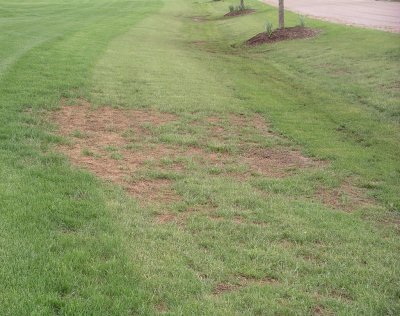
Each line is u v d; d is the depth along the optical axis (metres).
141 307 4.06
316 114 11.41
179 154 8.44
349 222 6.17
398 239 5.84
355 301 4.52
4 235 5.01
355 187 7.47
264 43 21.64
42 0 44.69
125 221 5.71
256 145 9.17
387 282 4.86
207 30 29.08
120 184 6.93
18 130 8.56
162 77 14.17
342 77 14.66
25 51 15.68
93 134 9.02
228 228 5.81
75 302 4.03
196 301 4.26
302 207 6.55
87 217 5.70
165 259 4.96
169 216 6.10
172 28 28.78
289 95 13.25
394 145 9.38
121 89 12.35
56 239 5.08
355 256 5.35
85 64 14.66
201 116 10.69
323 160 8.56
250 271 4.88
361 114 11.27
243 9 35.75
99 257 4.81
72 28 23.86
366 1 37.94
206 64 17.17
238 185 7.22
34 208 5.67
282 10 22.83
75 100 11.05
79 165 7.47
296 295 4.52
